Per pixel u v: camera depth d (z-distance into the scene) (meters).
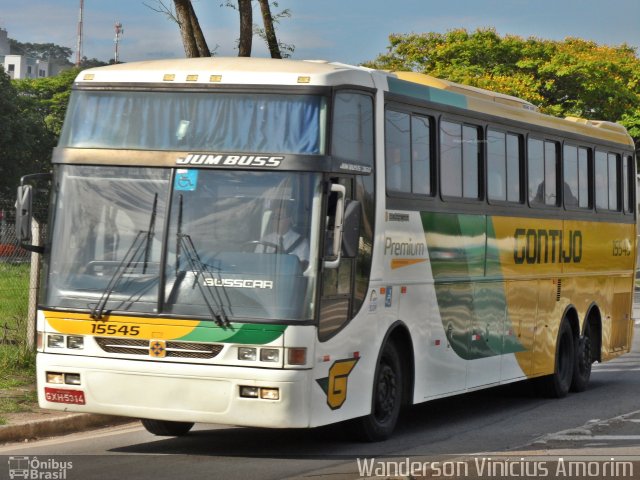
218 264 11.19
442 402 17.97
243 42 20.52
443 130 14.39
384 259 12.71
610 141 20.80
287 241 11.16
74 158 11.75
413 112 13.62
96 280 11.46
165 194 11.45
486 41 64.50
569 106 64.94
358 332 12.12
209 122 11.57
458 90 15.16
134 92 11.82
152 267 11.32
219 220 11.28
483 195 15.51
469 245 15.02
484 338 15.53
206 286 11.16
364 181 12.31
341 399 11.77
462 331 14.84
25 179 11.73
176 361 11.14
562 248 18.47
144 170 11.55
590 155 19.94
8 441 12.56
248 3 20.44
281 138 11.40
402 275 13.18
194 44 20.19
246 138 11.45
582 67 62.53
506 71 64.25
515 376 16.66
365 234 12.30
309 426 11.12
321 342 11.26
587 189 19.81
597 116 64.69
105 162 11.65
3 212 24.00
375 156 12.56
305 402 11.04
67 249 11.62
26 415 13.35
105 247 11.50
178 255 11.29
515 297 16.59
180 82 11.72
